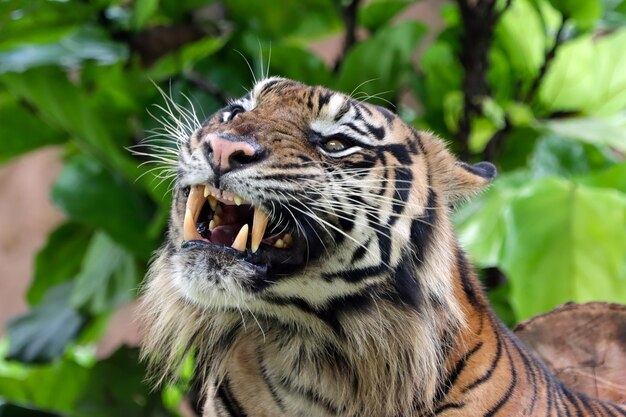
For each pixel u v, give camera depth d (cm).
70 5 981
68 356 1145
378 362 560
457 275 586
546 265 853
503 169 1103
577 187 868
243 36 1078
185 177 525
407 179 563
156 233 938
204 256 515
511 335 607
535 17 1032
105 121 1070
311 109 550
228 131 525
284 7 1088
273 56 1036
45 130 1048
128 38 1023
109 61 992
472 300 585
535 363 596
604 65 1029
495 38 1045
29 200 2030
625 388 721
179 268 521
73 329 1078
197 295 521
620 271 845
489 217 874
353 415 564
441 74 1088
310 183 526
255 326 563
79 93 933
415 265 561
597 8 952
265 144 522
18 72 932
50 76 934
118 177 1030
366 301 553
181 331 589
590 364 734
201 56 1062
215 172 513
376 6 1123
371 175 547
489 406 547
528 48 1045
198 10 1193
